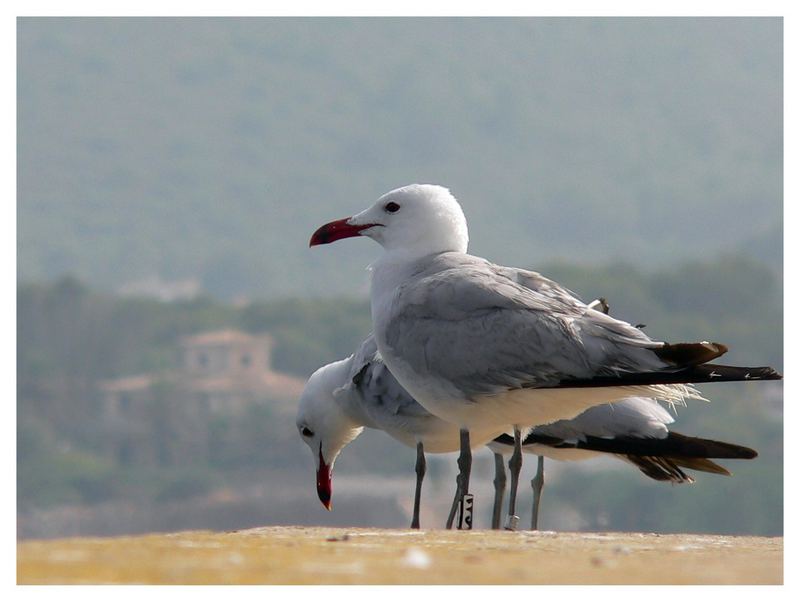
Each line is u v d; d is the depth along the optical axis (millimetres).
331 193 170125
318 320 79812
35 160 160500
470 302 9055
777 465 50531
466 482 9273
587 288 75750
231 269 138500
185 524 55969
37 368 69688
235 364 73500
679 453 10711
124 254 141875
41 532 54969
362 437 53531
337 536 7480
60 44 193625
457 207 9977
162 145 172125
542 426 10867
